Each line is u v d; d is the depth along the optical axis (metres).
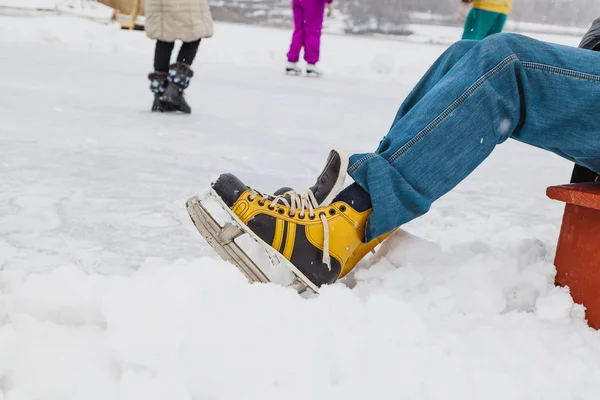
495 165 3.21
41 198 2.01
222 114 4.02
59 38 7.80
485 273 1.38
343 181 1.35
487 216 2.25
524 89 1.29
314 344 1.09
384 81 7.06
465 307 1.33
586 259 1.30
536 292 1.37
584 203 1.25
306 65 7.09
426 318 1.27
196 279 1.23
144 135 3.11
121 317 1.08
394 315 1.20
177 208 2.03
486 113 1.30
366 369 1.06
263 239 1.33
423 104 1.34
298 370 1.03
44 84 4.49
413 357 1.09
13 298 1.18
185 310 1.13
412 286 1.39
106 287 1.18
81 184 2.20
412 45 11.88
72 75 5.15
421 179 1.32
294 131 3.61
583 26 12.40
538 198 2.59
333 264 1.34
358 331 1.16
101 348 1.05
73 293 1.18
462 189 2.65
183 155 2.77
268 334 1.10
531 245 1.58
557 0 12.36
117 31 9.02
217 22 14.34
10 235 1.69
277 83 6.08
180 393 0.96
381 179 1.31
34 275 1.23
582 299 1.31
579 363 1.12
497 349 1.16
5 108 3.45
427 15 14.54
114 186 2.21
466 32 5.05
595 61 1.31
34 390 0.97
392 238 1.51
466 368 1.09
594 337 1.25
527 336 1.21
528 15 12.41
